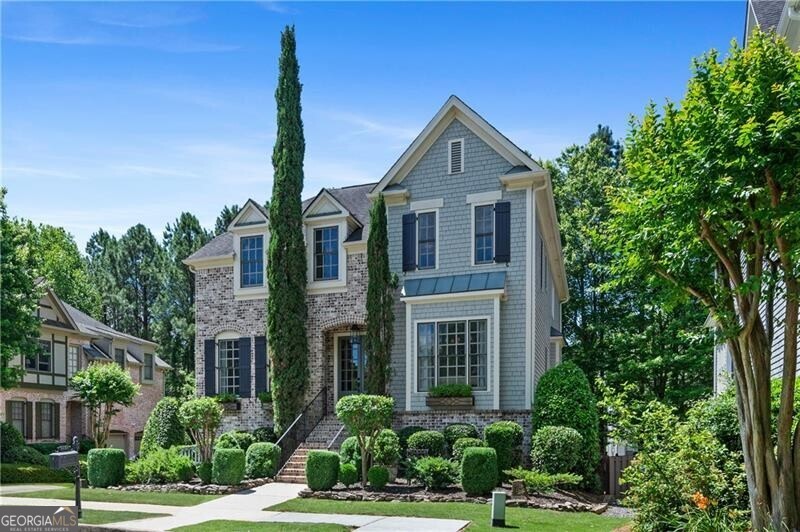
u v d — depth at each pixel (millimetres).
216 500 15891
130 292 57344
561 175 38656
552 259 26328
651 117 10383
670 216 9508
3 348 25594
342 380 23094
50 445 33344
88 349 39250
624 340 31219
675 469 10781
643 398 30688
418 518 13273
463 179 21156
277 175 22703
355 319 22344
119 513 13938
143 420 43438
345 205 24984
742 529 9914
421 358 20609
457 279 20734
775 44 9516
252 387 23500
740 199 9312
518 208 20359
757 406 9602
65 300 51281
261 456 19266
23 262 27266
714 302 10312
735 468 11148
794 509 9219
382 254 20781
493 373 19688
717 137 9008
